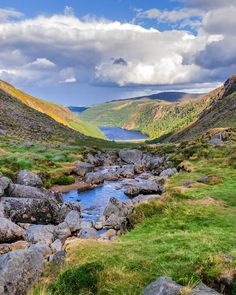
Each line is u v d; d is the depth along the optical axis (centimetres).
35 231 2781
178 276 1244
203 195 3147
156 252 1594
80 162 7212
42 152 8525
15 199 3341
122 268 1416
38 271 1477
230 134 9856
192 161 6212
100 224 3222
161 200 2869
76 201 4619
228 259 1304
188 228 2202
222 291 1173
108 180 6250
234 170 4581
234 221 2252
